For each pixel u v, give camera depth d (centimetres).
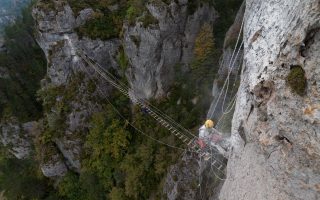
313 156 853
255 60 1162
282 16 1045
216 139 1758
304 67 870
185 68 3131
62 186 3931
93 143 3547
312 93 847
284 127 955
